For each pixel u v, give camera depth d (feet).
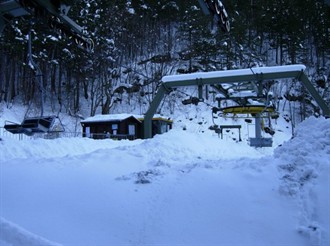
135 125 92.12
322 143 19.60
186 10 147.84
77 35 18.85
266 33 166.71
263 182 17.94
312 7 156.46
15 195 19.65
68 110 119.65
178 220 16.02
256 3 152.25
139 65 140.77
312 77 138.41
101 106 127.24
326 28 149.07
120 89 131.95
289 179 17.51
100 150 29.07
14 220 16.62
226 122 114.11
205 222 15.62
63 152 36.22
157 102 42.73
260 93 40.65
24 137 62.18
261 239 14.03
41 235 15.10
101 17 116.88
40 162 25.50
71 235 15.19
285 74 38.88
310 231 13.67
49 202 18.65
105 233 15.44
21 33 84.17
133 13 146.51
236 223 15.21
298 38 146.51
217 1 14.62
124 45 138.82
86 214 17.11
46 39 92.68
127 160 25.86
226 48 117.70
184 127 111.14
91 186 20.33
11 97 117.39
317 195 15.47
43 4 15.71
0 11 16.19
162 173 21.17
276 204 16.03
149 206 17.54
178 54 139.64
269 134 104.78
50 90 128.26
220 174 19.71
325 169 16.83
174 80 41.63
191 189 18.49
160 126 95.76
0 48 104.01
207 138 55.93
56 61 113.50
